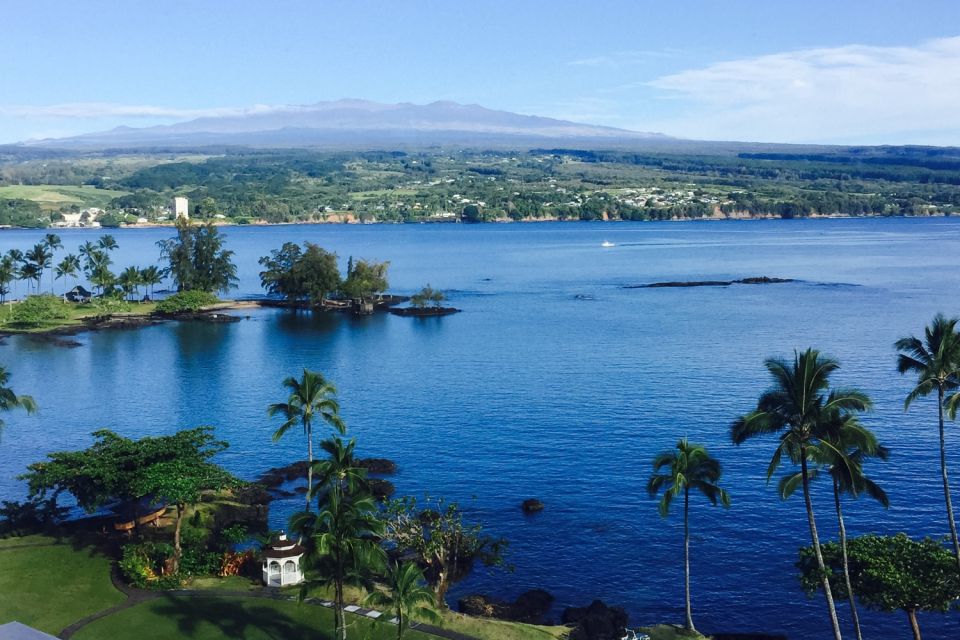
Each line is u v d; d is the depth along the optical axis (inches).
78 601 2920.8
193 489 3166.8
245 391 6422.2
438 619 2501.2
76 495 3449.8
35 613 2819.9
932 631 2962.6
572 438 5088.6
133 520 3577.8
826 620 3043.8
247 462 4756.4
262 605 2925.7
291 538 3275.1
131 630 2731.3
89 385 6643.7
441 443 5039.4
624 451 4822.8
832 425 2511.1
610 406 5777.6
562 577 3371.1
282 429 3636.8
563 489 4264.3
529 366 7180.1
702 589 3262.8
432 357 7677.2
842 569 2790.4
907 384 6131.9
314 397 3661.4
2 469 4672.7
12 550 3292.3
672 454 2984.7
